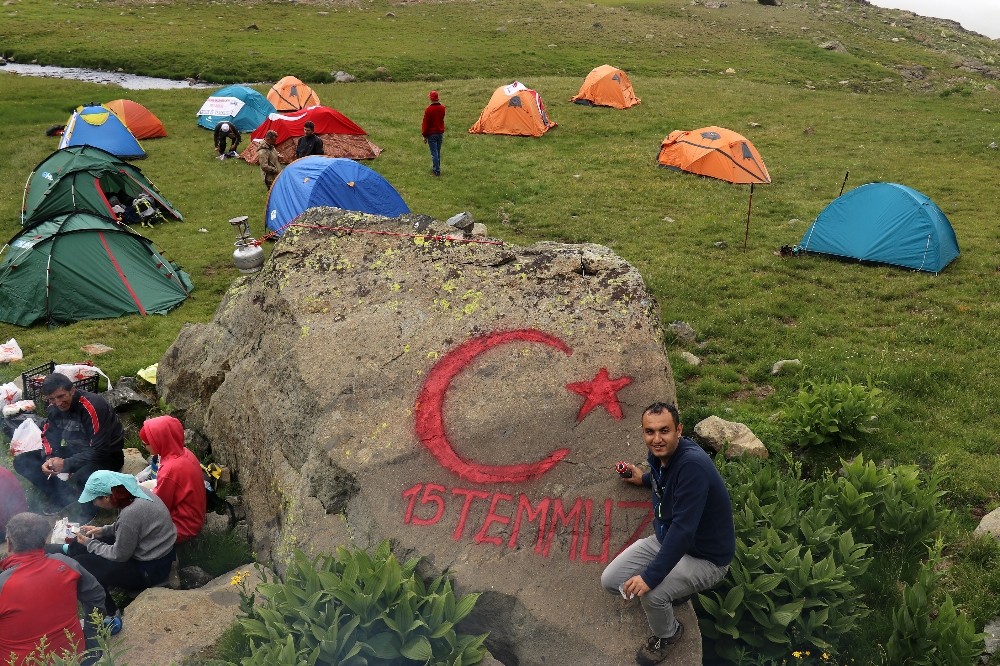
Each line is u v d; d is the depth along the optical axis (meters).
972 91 36.56
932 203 15.89
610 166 24.41
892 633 5.70
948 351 11.61
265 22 52.34
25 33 47.09
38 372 10.29
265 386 7.91
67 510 7.92
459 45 47.28
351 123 24.92
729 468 7.55
